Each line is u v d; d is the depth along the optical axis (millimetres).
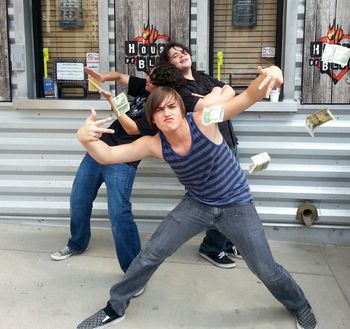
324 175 3789
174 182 3916
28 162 4055
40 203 4121
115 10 3766
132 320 2818
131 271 2650
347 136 3727
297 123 3742
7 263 3500
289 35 3625
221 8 3814
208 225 2600
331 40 3590
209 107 2264
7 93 3932
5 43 3865
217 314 2895
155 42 3768
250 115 3773
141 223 4055
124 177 3098
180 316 2869
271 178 3855
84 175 3422
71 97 4020
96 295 3088
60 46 3969
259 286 3229
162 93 2314
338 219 3836
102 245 3834
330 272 3430
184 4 3695
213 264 3535
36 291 3123
